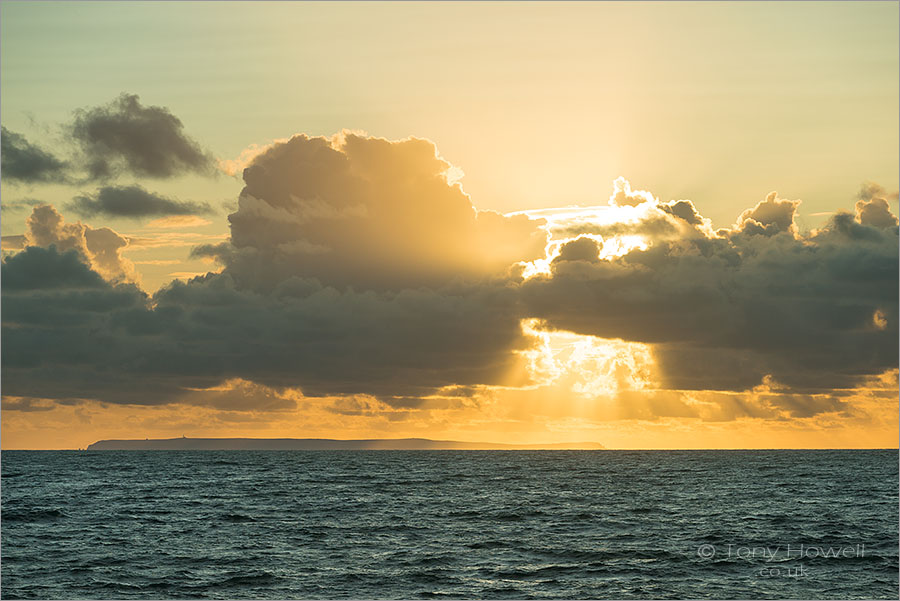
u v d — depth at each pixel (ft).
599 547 183.01
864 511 258.37
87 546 188.85
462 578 150.41
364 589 142.31
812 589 141.69
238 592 140.87
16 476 492.54
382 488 373.61
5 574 156.04
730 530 211.00
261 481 435.53
